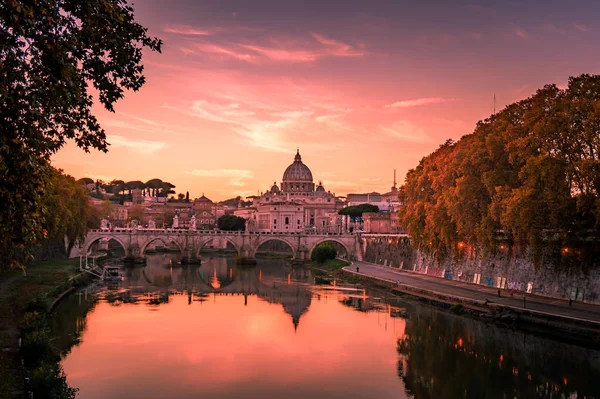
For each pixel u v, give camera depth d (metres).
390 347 70.31
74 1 29.48
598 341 65.25
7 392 43.53
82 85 31.61
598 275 78.81
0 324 65.31
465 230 97.62
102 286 125.31
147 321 84.69
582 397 52.56
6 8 25.55
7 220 31.72
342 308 97.12
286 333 77.75
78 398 51.16
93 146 33.69
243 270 176.50
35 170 31.58
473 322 81.75
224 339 73.94
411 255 147.75
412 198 136.88
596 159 73.69
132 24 33.91
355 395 53.47
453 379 57.94
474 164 95.62
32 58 28.95
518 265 96.38
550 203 74.94
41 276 110.25
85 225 153.25
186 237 195.50
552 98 84.25
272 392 54.06
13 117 28.66
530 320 74.62
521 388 55.03
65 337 73.00
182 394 52.91
